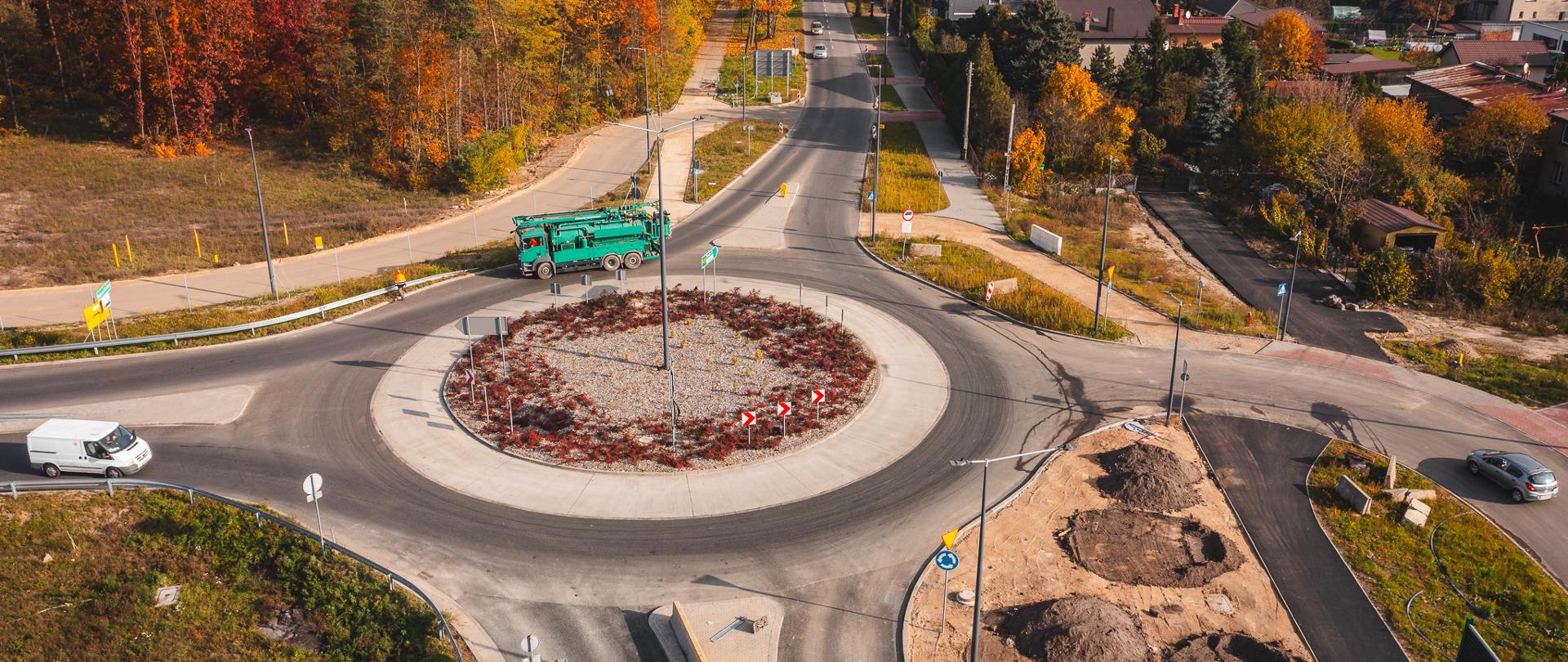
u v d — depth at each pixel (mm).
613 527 33531
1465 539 33688
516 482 35969
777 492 35719
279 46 78500
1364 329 51750
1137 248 65000
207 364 44812
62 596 30875
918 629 28922
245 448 37906
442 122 73875
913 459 38062
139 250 58438
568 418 40062
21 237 59688
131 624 29781
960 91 87125
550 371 43938
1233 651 28031
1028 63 89562
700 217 67062
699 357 45688
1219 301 55656
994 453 38719
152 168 71438
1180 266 61812
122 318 49281
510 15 82625
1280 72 107500
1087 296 55438
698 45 117000
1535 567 32344
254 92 80812
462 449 38094
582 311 50406
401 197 70438
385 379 43469
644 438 38844
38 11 80938
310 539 31766
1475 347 49875
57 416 39875
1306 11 154500
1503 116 73375
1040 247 63406
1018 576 31297
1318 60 109625
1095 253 63438
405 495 35094
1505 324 53375
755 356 45875
